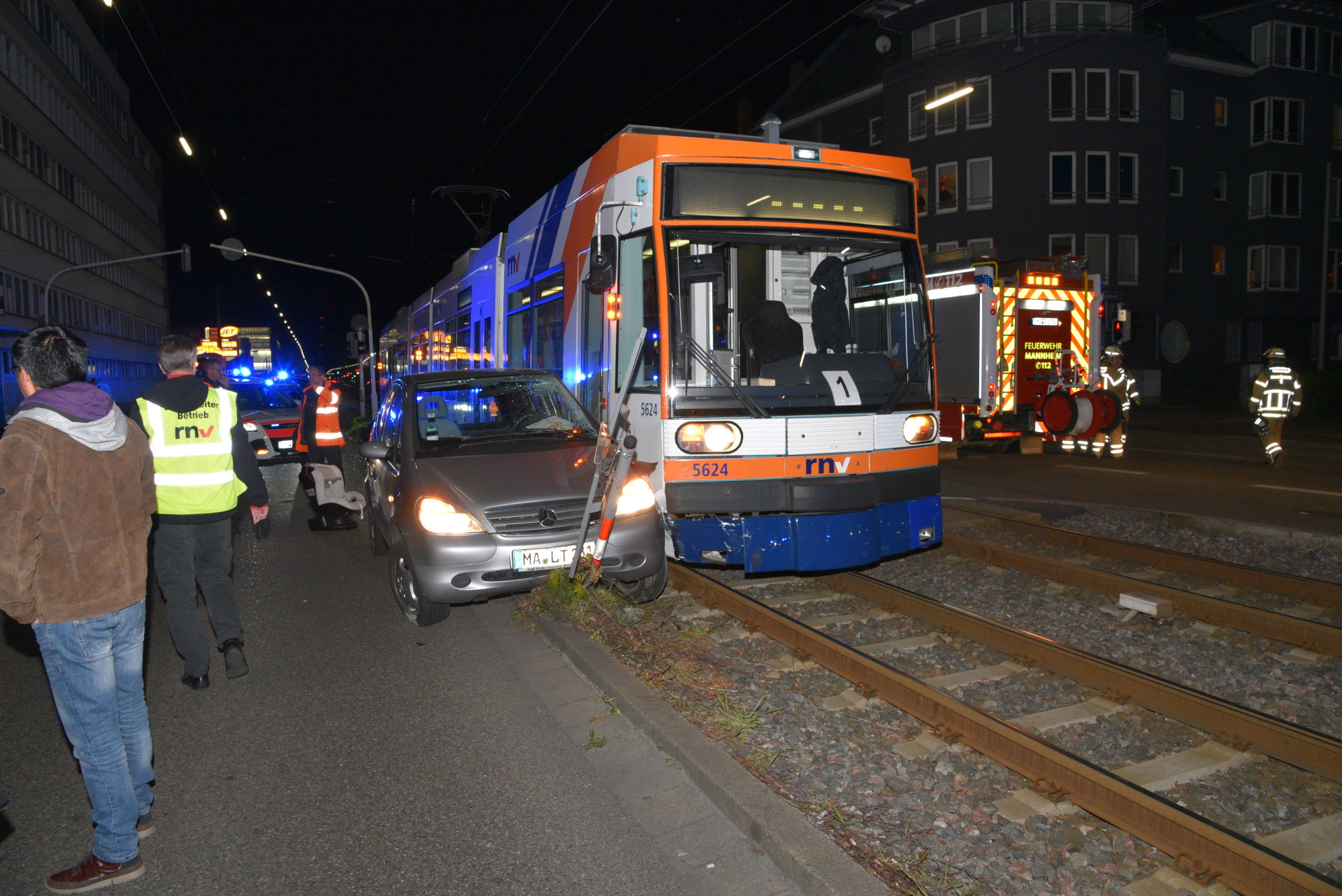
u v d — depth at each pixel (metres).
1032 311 15.17
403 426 6.59
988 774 3.79
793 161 6.43
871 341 6.64
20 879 3.27
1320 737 3.75
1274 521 8.52
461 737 4.32
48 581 3.05
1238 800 3.60
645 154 6.34
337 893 3.09
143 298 59.03
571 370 7.80
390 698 4.84
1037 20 31.39
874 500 6.14
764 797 3.43
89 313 44.69
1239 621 5.57
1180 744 4.07
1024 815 3.43
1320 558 7.36
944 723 4.14
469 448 6.37
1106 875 3.10
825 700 4.60
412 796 3.76
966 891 2.89
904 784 3.68
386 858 3.29
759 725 4.24
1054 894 2.99
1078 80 31.17
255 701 4.86
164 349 4.84
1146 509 9.43
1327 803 3.57
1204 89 34.25
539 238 9.12
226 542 5.13
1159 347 32.72
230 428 4.97
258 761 4.12
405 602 6.20
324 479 9.99
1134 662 5.15
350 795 3.79
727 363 6.12
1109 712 4.39
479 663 5.33
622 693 4.51
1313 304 35.59
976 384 14.94
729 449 5.90
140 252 58.16
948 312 15.48
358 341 25.34
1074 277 15.45
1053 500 10.21
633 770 3.90
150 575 7.99
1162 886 3.00
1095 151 31.39
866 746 4.08
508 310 10.38
